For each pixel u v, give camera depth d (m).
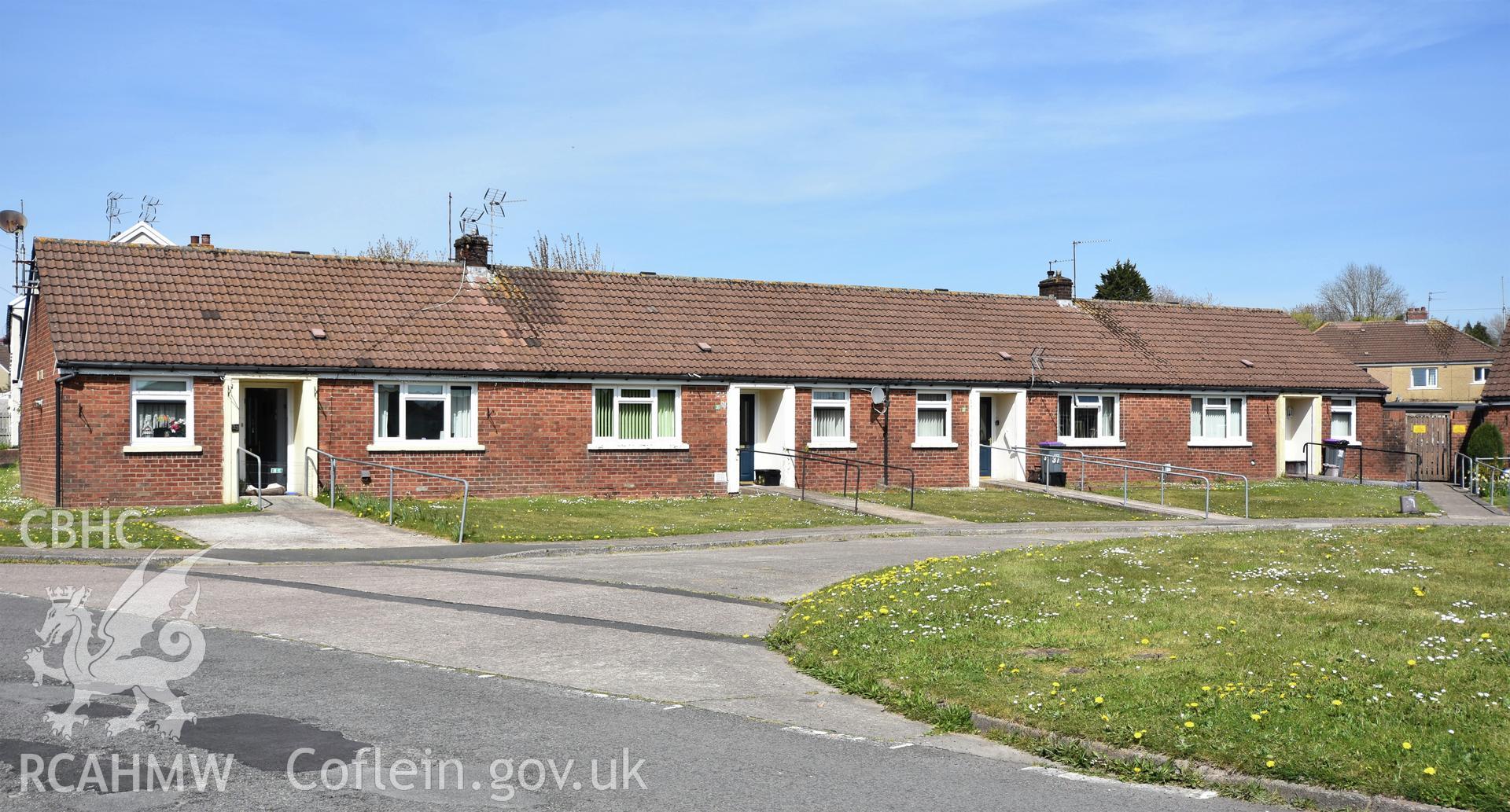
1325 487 34.31
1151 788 7.51
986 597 13.21
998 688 9.43
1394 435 40.38
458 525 21.36
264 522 21.83
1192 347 38.72
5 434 61.66
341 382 26.16
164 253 27.34
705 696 9.81
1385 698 8.73
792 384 31.03
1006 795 7.34
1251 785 7.34
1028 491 31.67
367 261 29.70
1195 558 15.99
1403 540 17.28
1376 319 94.12
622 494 29.09
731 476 30.22
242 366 25.03
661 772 7.70
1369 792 7.09
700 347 30.83
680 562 18.12
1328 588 13.55
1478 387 68.44
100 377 23.88
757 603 14.39
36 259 25.64
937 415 33.38
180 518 22.16
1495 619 11.54
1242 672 9.55
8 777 7.30
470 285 30.30
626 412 29.42
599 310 31.14
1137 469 34.78
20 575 15.55
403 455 26.78
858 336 33.62
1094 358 36.16
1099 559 16.02
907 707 9.30
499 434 27.83
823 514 26.16
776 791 7.36
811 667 10.77
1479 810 6.83
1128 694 9.05
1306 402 39.00
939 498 29.98
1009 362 34.56
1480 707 8.48
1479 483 33.25
